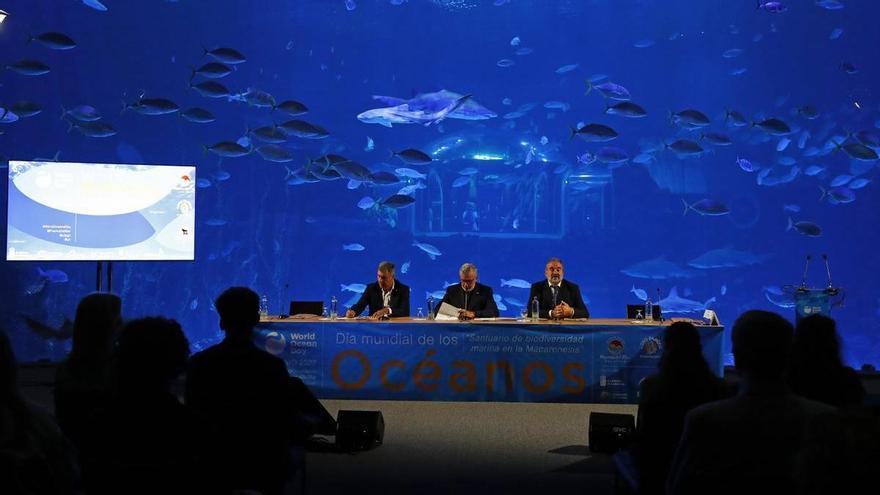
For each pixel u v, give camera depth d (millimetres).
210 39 23281
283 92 24922
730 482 2664
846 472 1610
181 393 8438
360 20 24656
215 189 24000
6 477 2236
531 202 24484
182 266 22922
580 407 8086
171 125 23125
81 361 3506
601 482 5445
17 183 9375
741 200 24328
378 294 9195
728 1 24375
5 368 2305
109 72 22250
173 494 2680
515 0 24859
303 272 25188
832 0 13336
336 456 6145
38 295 16281
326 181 24734
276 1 23734
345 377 8383
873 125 23453
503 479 5508
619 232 24969
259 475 3926
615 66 25609
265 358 3977
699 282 25016
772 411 2641
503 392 8273
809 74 24297
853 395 3602
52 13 21344
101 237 9703
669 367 3852
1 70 20391
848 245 24109
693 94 25078
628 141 25219
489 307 9062
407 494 5133
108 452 2654
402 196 11523
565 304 8570
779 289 15047
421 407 8062
